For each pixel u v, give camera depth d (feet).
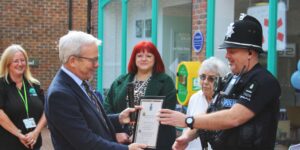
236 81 10.31
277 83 10.04
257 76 9.90
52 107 10.23
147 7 29.53
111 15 33.60
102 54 34.40
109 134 11.29
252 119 9.91
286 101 20.08
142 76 15.52
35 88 17.88
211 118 9.95
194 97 15.88
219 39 23.13
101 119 11.06
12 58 17.08
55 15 43.60
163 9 27.86
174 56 26.81
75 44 10.57
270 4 20.39
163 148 14.28
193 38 24.52
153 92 14.93
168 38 27.37
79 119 10.28
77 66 10.67
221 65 15.17
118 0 32.68
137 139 11.98
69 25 43.91
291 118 19.86
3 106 16.87
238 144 9.97
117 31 32.83
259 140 9.84
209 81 15.03
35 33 43.14
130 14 31.30
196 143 15.11
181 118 10.21
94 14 35.70
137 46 15.58
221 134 10.27
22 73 17.38
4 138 16.89
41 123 17.61
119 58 32.53
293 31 20.01
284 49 20.21
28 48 42.98
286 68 20.11
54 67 43.75
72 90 10.54
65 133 10.17
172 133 14.56
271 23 20.39
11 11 42.34
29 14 42.88
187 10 25.71
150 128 11.97
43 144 32.73
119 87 15.62
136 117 12.16
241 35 10.14
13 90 17.15
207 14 23.27
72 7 43.86
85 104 10.68
